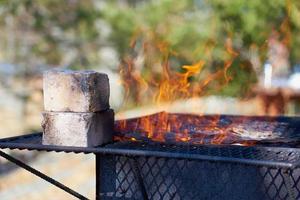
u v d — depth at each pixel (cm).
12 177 574
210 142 215
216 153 188
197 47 679
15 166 620
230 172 204
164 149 197
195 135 232
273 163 159
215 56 682
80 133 200
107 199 232
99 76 209
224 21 656
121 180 228
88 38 770
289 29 653
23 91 806
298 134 244
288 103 682
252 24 635
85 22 762
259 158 179
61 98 204
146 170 220
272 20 646
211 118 308
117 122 265
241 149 196
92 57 798
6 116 803
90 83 202
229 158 166
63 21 773
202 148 198
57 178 554
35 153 671
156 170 217
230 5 638
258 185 199
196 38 670
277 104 680
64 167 598
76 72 204
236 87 685
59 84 204
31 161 637
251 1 632
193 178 210
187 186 212
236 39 672
